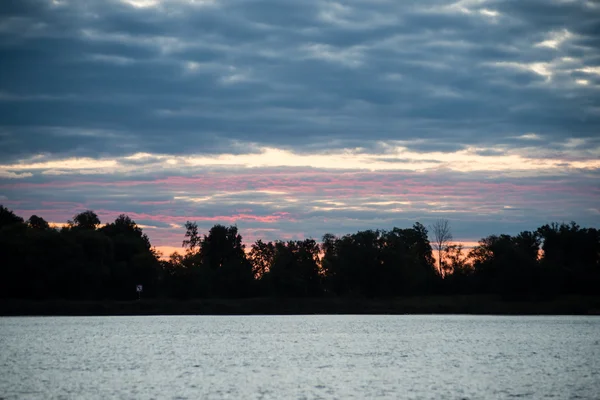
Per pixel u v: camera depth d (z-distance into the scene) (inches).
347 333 5036.9
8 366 2952.8
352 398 2155.5
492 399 2143.2
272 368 2871.6
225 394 2218.3
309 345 3998.5
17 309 7135.8
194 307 7805.1
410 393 2246.6
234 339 4448.8
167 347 3863.2
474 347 3880.4
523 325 6097.4
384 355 3415.4
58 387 2354.8
